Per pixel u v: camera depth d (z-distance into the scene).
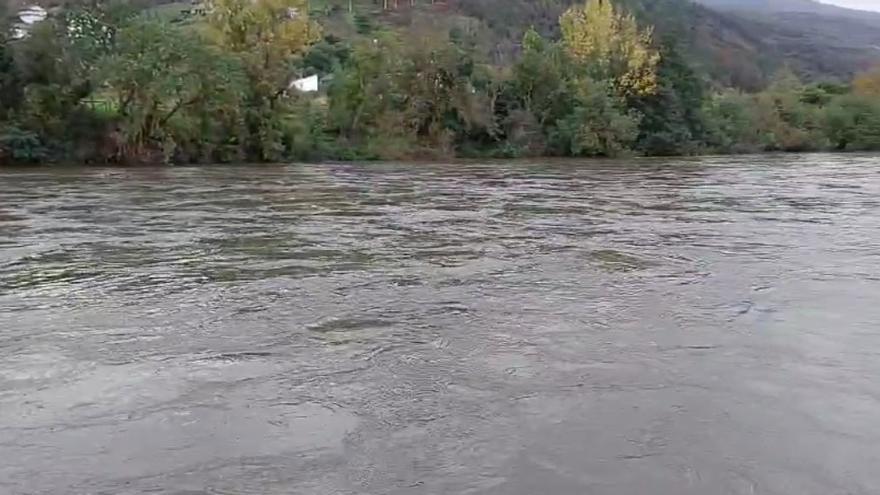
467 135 43.78
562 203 19.12
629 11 54.50
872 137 59.38
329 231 13.52
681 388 5.49
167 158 33.09
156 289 8.60
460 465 4.22
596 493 3.92
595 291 8.73
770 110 57.69
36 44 30.55
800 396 5.34
